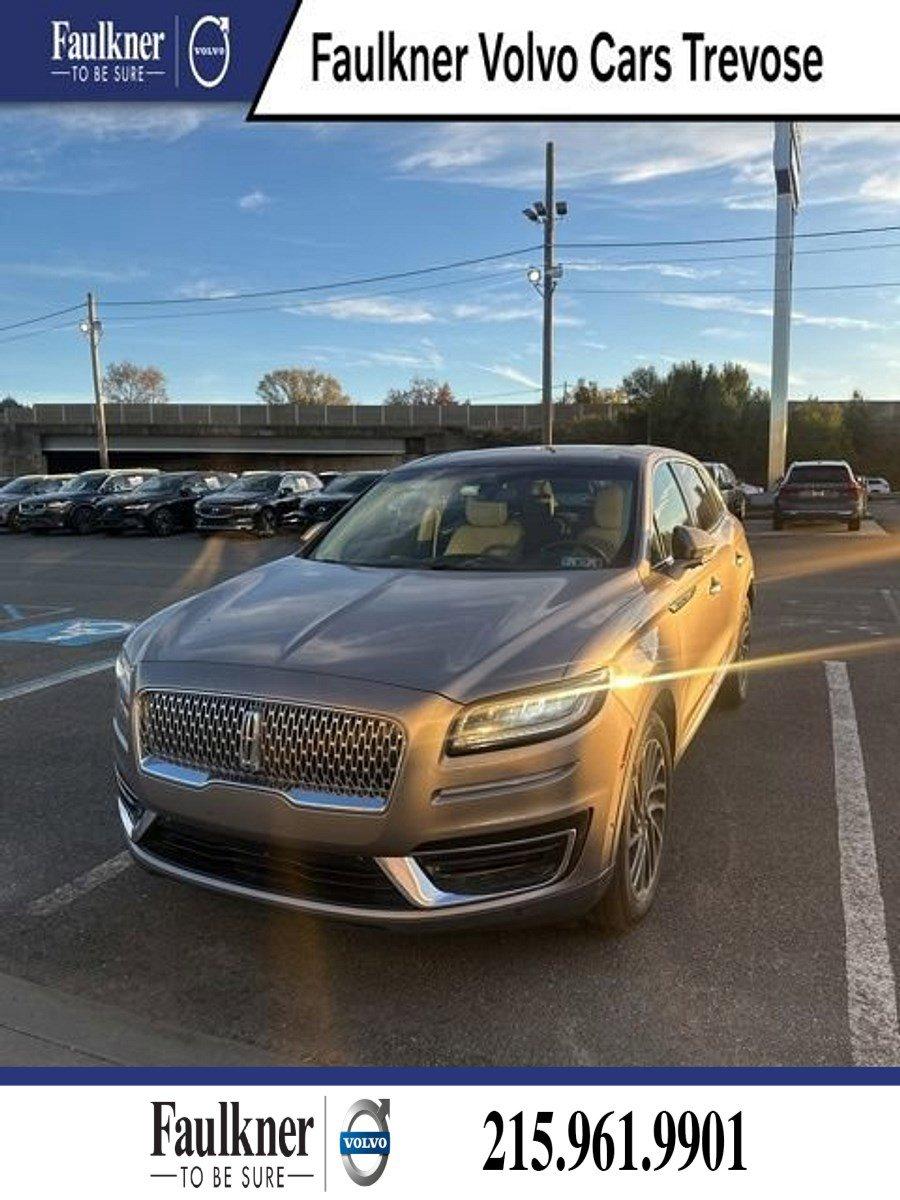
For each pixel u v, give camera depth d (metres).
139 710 3.11
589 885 2.93
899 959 3.11
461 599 3.40
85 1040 2.79
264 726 2.84
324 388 116.94
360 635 3.11
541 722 2.81
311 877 2.86
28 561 17.34
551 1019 2.85
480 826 2.75
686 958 3.14
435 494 4.52
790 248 31.97
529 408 65.62
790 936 3.26
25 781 4.94
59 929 3.42
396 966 3.14
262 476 24.78
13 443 70.31
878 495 48.84
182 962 3.20
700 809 4.39
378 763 2.72
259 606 3.50
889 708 6.09
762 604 10.66
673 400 59.38
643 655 3.25
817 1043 2.71
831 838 4.05
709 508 5.57
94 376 51.56
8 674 7.47
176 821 3.02
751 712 6.01
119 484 27.22
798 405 60.09
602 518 4.14
